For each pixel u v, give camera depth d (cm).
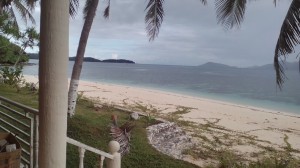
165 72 10906
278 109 2727
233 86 5422
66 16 203
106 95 2481
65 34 204
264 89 4962
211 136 1274
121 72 9406
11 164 316
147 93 2966
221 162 864
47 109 207
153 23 1111
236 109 2277
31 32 1867
